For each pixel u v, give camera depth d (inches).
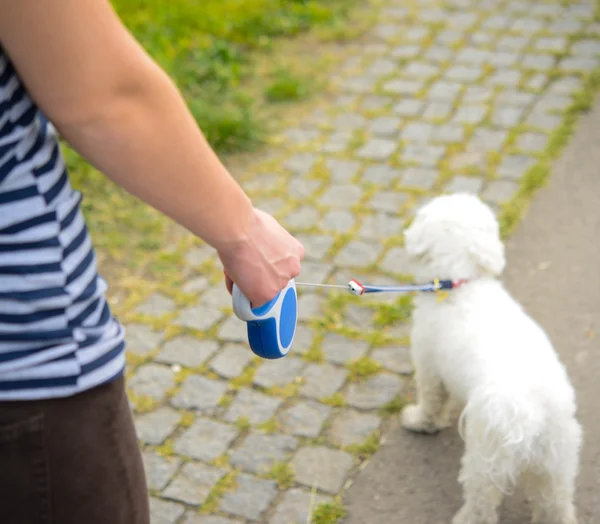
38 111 49.1
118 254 160.7
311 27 234.7
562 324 137.5
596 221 159.5
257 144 189.6
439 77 208.1
